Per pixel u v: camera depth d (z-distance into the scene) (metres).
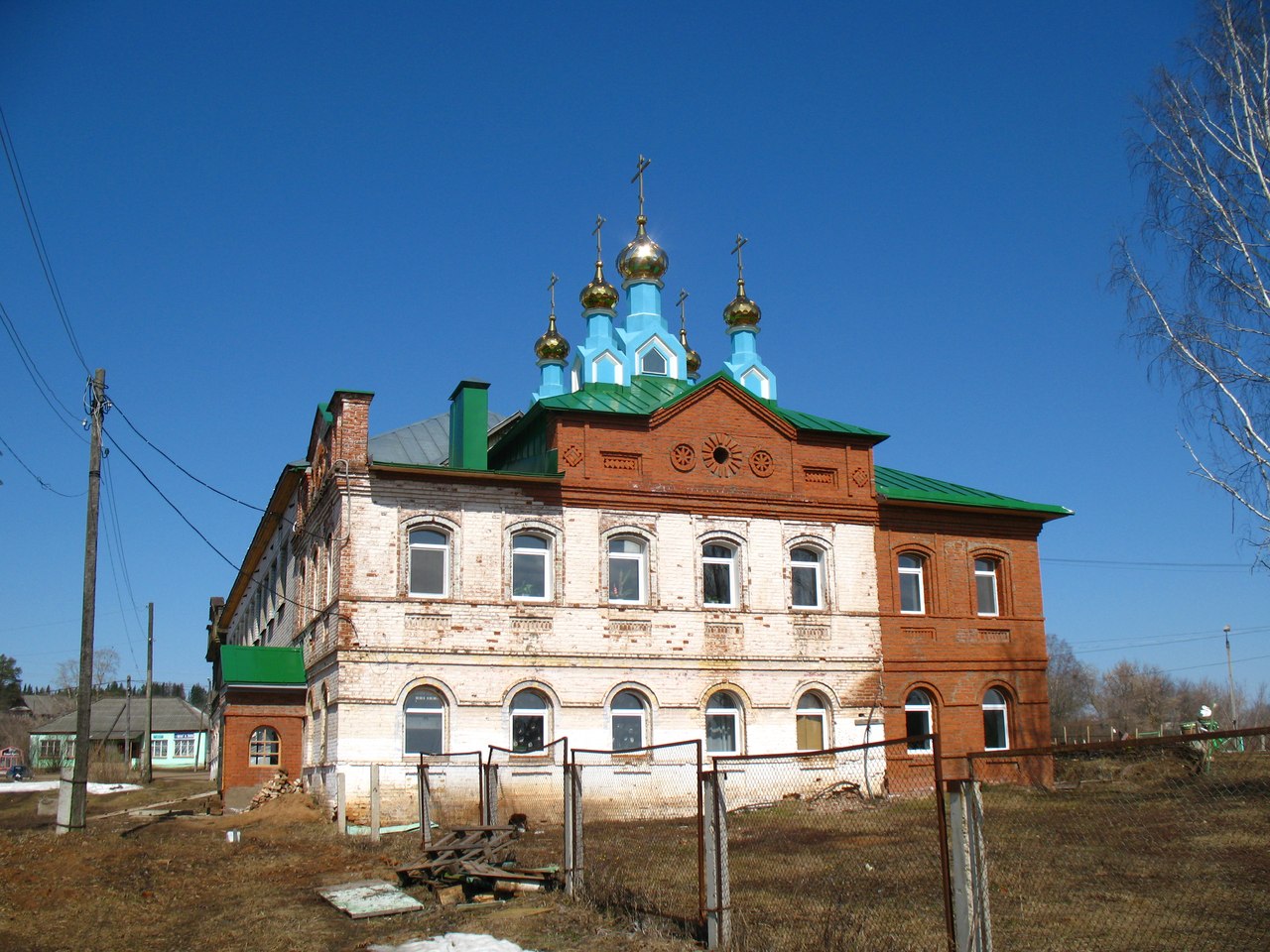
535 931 14.77
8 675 129.50
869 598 34.06
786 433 34.06
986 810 21.33
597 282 40.88
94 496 27.97
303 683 34.03
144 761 57.50
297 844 23.94
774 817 23.72
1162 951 12.19
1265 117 23.36
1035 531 37.00
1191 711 108.31
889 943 12.55
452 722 29.19
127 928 15.69
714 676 31.84
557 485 31.20
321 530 32.38
